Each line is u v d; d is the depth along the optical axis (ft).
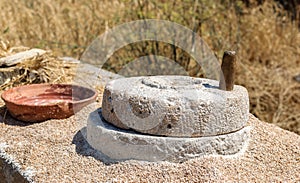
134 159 5.84
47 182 5.72
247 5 15.29
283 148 6.40
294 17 15.38
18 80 8.55
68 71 9.08
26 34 13.55
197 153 5.78
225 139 5.88
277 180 5.74
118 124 5.98
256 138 6.51
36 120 7.13
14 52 9.43
